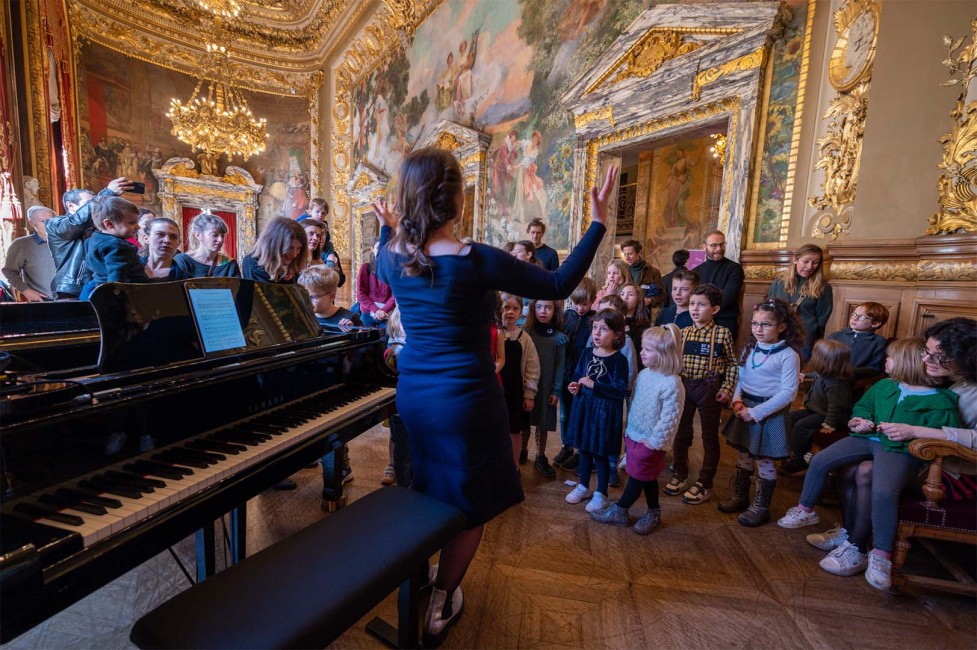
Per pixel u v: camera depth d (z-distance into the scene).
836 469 2.30
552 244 6.88
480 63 8.30
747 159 4.57
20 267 4.37
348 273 13.72
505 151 7.76
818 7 4.10
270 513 2.50
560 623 1.75
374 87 11.97
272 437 1.52
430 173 1.24
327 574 1.14
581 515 2.56
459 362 1.35
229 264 3.31
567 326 3.40
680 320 3.31
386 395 2.13
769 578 2.04
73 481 1.06
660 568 2.10
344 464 2.84
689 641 1.67
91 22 10.85
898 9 3.19
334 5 11.95
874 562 1.98
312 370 1.99
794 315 2.41
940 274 2.96
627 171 12.23
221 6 9.40
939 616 1.81
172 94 12.50
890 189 3.27
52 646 1.62
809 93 4.17
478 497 1.45
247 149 10.38
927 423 1.93
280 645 0.94
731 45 4.60
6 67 7.16
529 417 3.03
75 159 10.10
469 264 1.25
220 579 1.11
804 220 4.21
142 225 5.09
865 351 3.09
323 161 14.30
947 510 1.86
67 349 1.74
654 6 5.30
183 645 0.92
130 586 1.94
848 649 1.64
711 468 2.73
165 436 1.32
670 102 5.22
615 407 2.49
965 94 2.85
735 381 2.65
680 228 10.30
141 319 1.38
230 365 1.55
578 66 6.41
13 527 0.91
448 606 1.61
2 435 0.92
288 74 13.90
